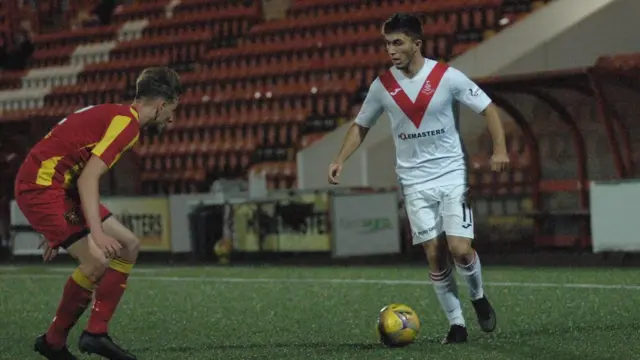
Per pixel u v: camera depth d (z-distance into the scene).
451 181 10.31
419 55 10.27
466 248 10.29
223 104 33.72
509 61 25.59
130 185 30.33
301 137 31.81
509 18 30.92
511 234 25.12
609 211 20.50
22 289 19.67
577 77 21.88
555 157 24.75
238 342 11.37
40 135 30.34
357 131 10.72
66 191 8.92
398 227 24.00
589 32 24.98
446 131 10.30
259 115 32.81
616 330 11.09
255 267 23.30
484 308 10.74
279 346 10.86
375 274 20.14
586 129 24.12
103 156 8.37
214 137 33.16
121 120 8.59
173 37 38.31
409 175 10.46
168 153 33.44
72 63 40.69
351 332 11.92
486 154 26.08
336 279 19.31
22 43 43.44
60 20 43.38
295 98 32.50
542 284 16.78
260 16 37.84
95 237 8.12
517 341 10.39
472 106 10.21
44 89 39.94
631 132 23.45
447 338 10.48
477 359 9.27
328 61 33.03
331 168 10.64
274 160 32.12
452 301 10.49
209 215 25.77
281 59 34.31
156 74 8.89
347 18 34.12
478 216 25.75
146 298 17.06
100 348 9.06
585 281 17.03
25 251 28.56
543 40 25.31
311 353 10.17
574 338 10.52
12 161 30.69
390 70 10.48
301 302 15.60
